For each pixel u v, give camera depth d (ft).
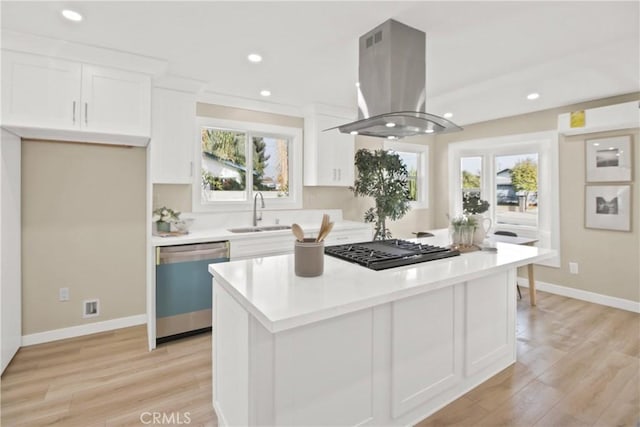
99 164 9.86
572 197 12.94
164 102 10.00
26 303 8.96
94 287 9.87
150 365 8.02
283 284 4.98
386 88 7.01
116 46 7.97
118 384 7.22
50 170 9.22
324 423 4.92
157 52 8.32
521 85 10.59
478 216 7.94
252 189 12.96
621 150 11.71
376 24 7.03
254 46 8.04
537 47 8.08
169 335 9.21
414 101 7.23
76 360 8.23
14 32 7.11
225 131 12.35
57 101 7.73
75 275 9.61
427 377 6.11
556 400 6.67
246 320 4.41
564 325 10.38
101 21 6.84
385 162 13.79
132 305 10.44
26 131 7.89
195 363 8.13
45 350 8.73
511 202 15.15
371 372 5.38
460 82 10.41
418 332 5.91
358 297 4.43
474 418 6.16
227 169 12.43
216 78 10.18
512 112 13.91
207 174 12.04
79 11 6.46
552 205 13.43
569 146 12.94
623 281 11.82
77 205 9.60
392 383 5.61
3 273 7.60
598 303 12.38
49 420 6.06
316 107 12.88
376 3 6.26
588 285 12.66
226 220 12.14
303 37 7.59
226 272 5.69
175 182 10.23
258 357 4.36
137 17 6.70
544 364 8.01
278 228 12.69
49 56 7.65
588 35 7.47
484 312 7.13
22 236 8.85
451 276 5.43
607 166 12.03
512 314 7.93
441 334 6.29
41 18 6.68
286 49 8.21
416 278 5.30
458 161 16.90
